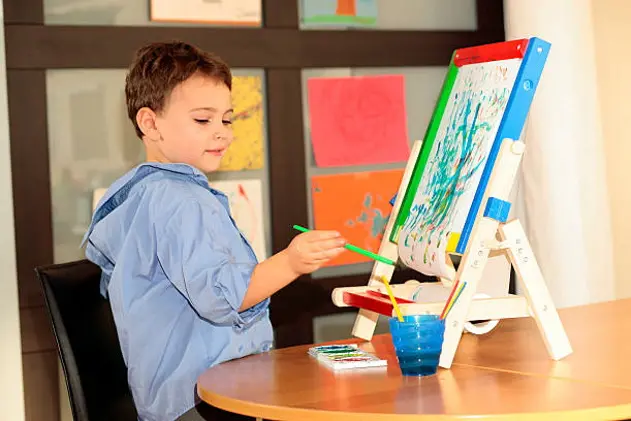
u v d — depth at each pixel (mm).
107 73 2590
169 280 1573
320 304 2820
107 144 2598
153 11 2619
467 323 1679
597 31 3039
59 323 1635
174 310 1588
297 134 2791
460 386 1298
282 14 2756
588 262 2891
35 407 2512
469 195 1556
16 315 2355
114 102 2600
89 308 1686
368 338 1774
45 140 2512
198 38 2656
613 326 1782
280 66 2756
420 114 2969
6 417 2346
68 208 2564
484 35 3025
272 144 2760
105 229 1625
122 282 1571
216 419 1580
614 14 3057
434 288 1702
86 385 1623
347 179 2865
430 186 1746
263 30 2734
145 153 2639
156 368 1578
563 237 2869
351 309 2865
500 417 1119
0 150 2346
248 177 2760
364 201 2889
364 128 2887
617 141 3078
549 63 2842
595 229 2896
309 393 1301
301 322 2797
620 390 1232
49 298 1646
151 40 2600
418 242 1672
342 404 1219
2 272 2340
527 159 2898
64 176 2557
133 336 1580
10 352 2348
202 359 1585
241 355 1633
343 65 2836
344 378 1399
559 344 1479
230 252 1540
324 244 1446
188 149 1673
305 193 2812
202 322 1599
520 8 2848
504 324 1830
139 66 1698
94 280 1723
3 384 2340
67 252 2564
